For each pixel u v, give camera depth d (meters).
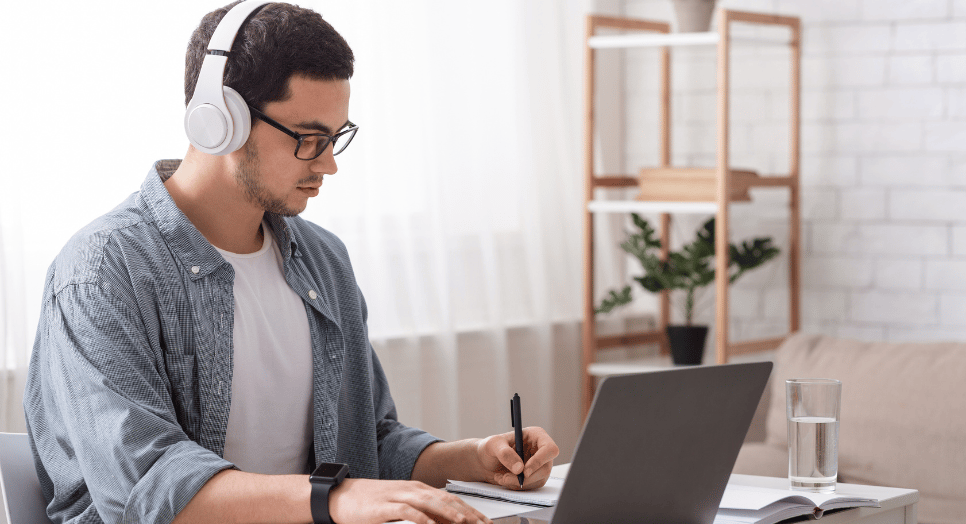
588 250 3.15
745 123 3.23
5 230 1.98
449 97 2.87
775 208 3.18
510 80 3.07
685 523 1.15
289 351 1.48
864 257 3.01
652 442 1.05
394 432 1.60
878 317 3.00
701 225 3.36
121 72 2.15
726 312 2.88
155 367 1.32
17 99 2.00
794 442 1.34
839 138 3.04
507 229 3.10
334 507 1.11
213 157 1.40
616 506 1.05
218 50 1.33
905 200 2.94
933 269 2.90
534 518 1.15
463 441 1.46
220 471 1.18
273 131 1.35
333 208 2.56
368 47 2.63
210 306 1.39
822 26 3.05
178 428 1.25
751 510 1.21
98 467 1.22
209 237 1.44
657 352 3.55
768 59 3.17
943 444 2.29
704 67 3.32
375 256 2.66
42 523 1.39
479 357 2.98
